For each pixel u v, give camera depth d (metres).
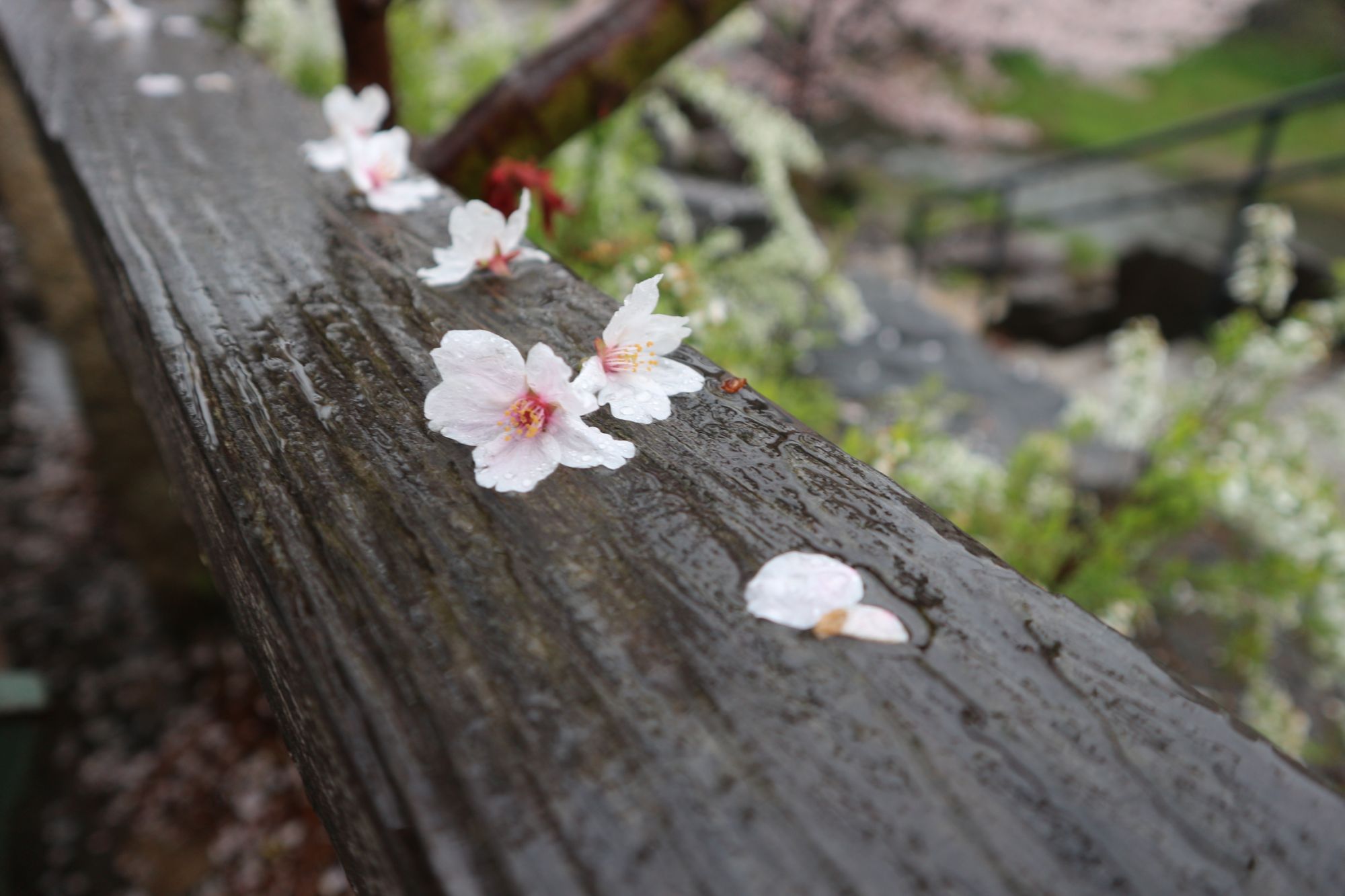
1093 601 0.57
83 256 0.37
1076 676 0.13
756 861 0.11
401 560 0.15
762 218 1.28
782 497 0.16
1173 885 0.11
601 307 0.21
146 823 0.95
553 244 0.42
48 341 1.72
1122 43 2.09
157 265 0.23
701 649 0.13
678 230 0.68
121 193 0.27
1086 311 1.88
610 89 0.38
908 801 0.12
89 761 1.02
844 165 2.57
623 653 0.13
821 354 1.00
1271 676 0.86
